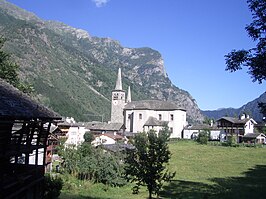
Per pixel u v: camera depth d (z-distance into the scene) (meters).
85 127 96.69
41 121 18.59
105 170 39.12
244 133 95.12
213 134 102.69
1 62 45.66
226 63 17.45
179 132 99.50
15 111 15.01
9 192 16.44
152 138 22.16
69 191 33.84
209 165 52.94
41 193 22.05
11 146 17.25
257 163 54.84
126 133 97.19
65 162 42.31
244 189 33.72
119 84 110.06
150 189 22.20
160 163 22.16
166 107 100.62
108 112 194.25
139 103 103.12
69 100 172.50
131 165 22.67
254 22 16.61
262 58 16.31
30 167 20.09
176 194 32.16
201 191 33.50
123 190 36.88
